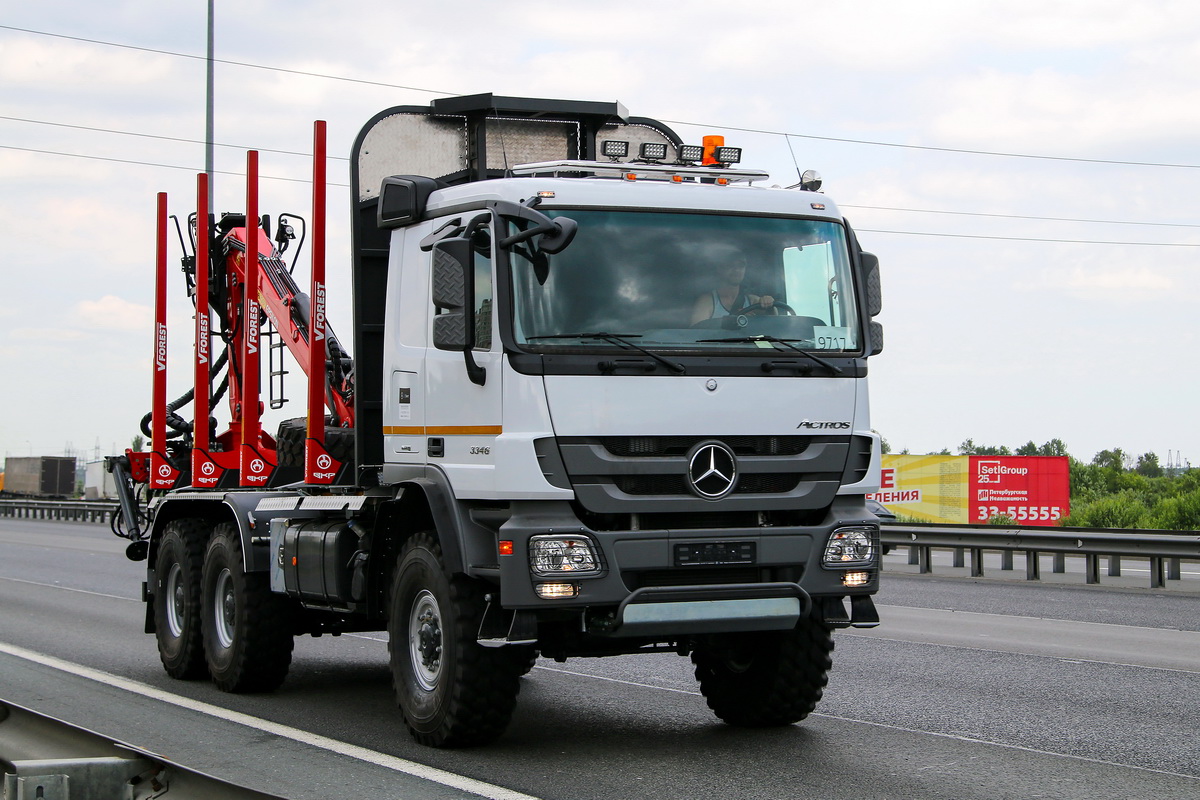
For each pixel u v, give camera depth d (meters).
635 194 7.61
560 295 7.30
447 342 7.40
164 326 13.18
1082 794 6.53
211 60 25.72
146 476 13.80
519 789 6.65
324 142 10.34
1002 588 19.02
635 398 7.22
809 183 8.34
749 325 7.58
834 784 6.75
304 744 7.93
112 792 5.00
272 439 12.20
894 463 37.25
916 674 10.55
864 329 7.86
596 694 9.80
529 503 7.10
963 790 6.62
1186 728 8.25
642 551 7.08
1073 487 53.81
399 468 8.28
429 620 7.85
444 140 9.67
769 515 7.54
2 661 11.94
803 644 8.09
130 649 12.88
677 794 6.54
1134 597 17.52
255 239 12.16
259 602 9.97
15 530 41.66
